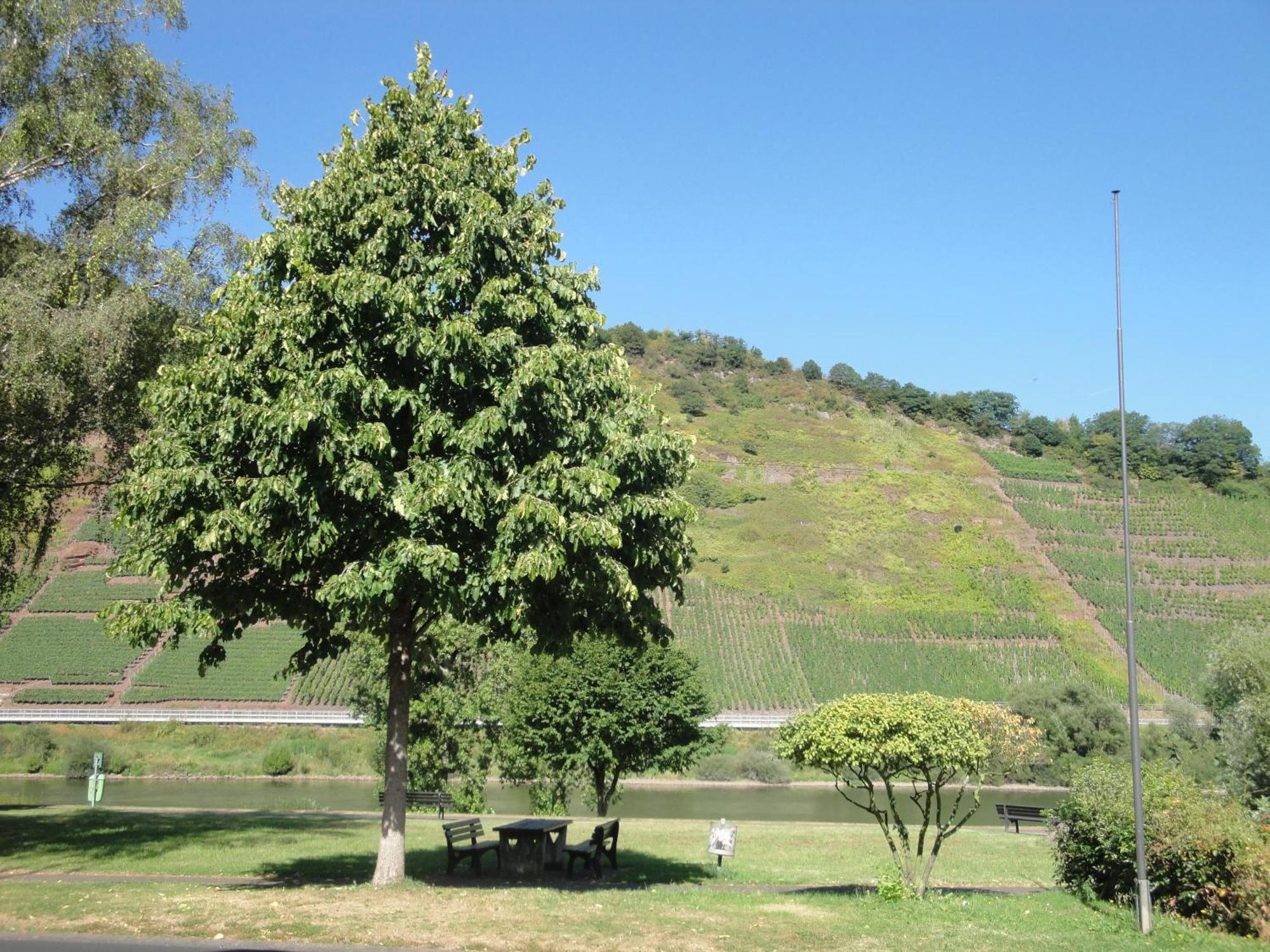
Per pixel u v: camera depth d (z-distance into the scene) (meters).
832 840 21.64
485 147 13.14
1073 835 13.54
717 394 164.75
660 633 13.95
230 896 11.15
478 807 32.88
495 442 11.45
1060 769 50.00
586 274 13.48
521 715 31.72
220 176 20.02
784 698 73.31
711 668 78.19
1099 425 163.62
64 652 71.00
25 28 17.97
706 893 12.40
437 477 10.78
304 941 8.96
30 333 16.30
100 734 58.09
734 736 62.22
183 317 18.69
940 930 9.95
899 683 76.88
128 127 19.77
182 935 9.20
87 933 9.29
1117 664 83.69
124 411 18.45
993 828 27.09
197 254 19.98
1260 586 102.44
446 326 11.08
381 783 38.97
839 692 75.06
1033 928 10.56
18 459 18.17
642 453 12.27
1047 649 85.81
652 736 31.69
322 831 20.27
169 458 11.59
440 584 10.74
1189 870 11.50
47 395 16.64
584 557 11.55
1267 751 23.78
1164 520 124.88
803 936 9.33
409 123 12.87
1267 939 10.62
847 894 13.05
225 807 33.53
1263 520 122.12
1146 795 12.45
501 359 11.54
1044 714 52.75
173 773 51.94
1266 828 12.09
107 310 16.97
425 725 32.12
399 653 12.69
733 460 138.62
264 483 10.60
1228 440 143.00
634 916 10.09
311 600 12.74
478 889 11.93
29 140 18.03
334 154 12.97
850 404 167.75
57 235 19.06
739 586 97.50
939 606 96.56
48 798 38.62
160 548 11.88
